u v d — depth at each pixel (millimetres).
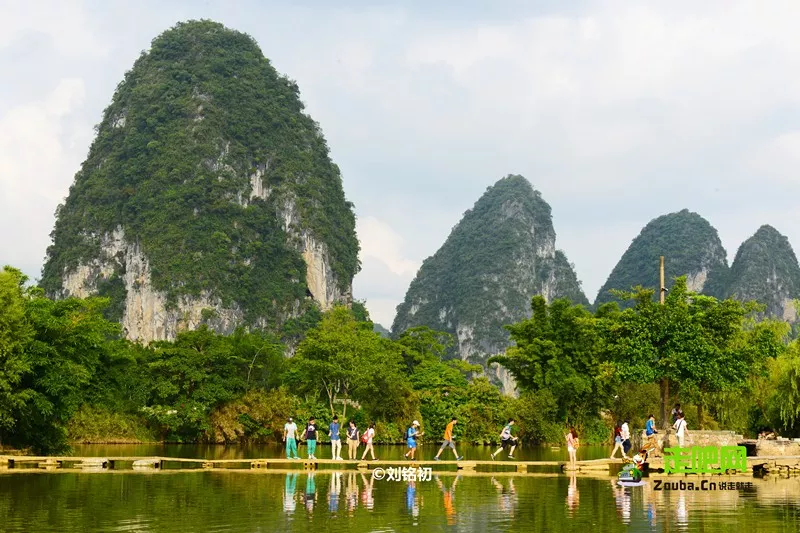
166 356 70375
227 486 29562
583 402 69375
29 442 44281
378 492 27969
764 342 49594
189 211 185625
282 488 28969
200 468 38625
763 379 53094
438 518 21875
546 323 71250
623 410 70125
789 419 49781
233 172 195000
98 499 25328
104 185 199625
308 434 39781
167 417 66312
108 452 53531
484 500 25984
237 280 182250
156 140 198250
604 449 62094
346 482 31516
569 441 37938
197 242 180625
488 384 76625
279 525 20453
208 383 68812
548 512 23281
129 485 29703
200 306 173875
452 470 38219
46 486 29156
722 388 42031
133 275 183750
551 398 66875
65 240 199875
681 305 42500
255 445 65812
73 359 46281
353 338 71000
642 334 41750
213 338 72438
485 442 70938
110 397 65750
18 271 44594
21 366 39781
